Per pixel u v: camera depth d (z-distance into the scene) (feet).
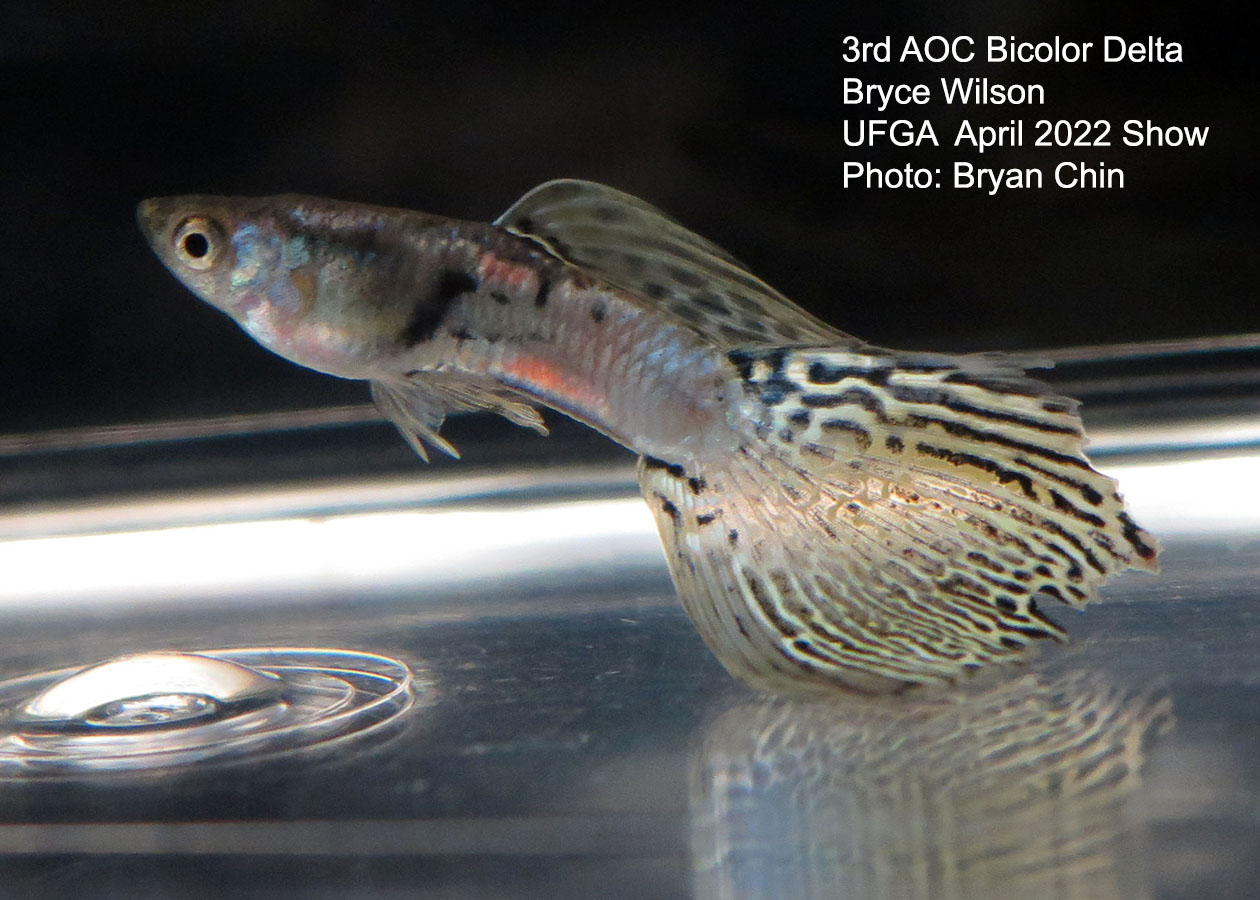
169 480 0.51
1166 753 0.33
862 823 0.32
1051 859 0.30
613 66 0.52
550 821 0.32
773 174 0.53
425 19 0.52
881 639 0.36
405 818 0.32
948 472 0.36
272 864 0.32
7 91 0.52
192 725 0.36
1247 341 0.53
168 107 0.52
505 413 0.36
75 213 0.53
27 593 0.47
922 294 0.54
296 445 0.51
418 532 0.49
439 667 0.39
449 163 0.53
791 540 0.36
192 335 0.53
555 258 0.35
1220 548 0.43
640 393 0.36
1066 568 0.35
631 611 0.42
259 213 0.35
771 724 0.35
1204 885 0.30
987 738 0.34
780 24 0.52
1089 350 0.54
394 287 0.35
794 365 0.36
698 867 0.31
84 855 0.32
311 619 0.43
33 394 0.53
